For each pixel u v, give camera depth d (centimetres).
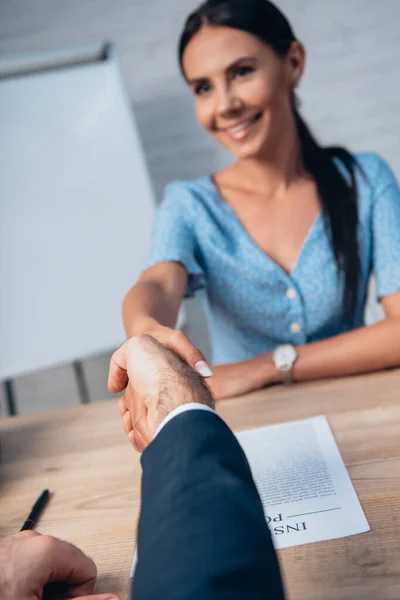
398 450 72
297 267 122
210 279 127
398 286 118
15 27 211
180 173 218
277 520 62
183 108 216
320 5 214
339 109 220
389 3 215
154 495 44
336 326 126
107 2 211
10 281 198
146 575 39
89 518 69
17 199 198
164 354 61
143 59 214
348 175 125
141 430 60
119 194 201
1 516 73
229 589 37
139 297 103
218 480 43
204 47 113
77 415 98
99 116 199
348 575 54
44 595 55
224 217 125
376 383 91
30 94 197
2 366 199
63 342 202
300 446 76
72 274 201
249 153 118
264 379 96
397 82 220
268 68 113
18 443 92
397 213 123
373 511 62
